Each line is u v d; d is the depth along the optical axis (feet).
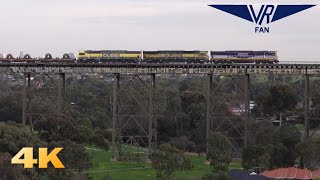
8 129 539.70
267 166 611.47
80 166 520.83
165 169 545.44
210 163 625.82
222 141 622.54
